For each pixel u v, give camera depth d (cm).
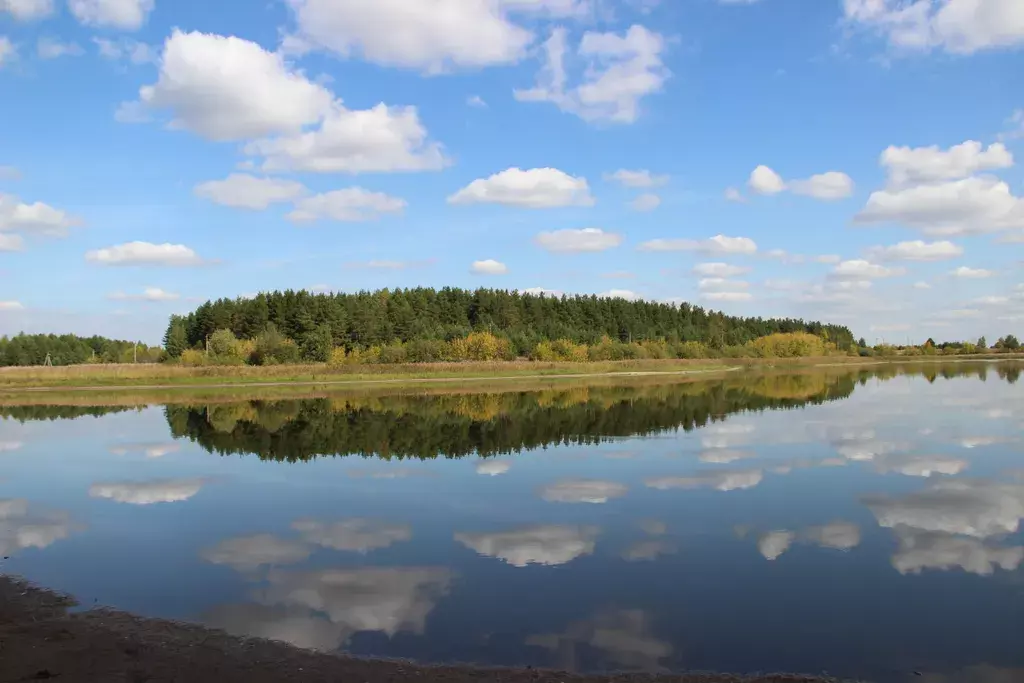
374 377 6794
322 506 1514
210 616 908
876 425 2736
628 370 8588
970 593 970
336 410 3662
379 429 2812
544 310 13662
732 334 14150
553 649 802
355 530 1318
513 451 2198
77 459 2189
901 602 939
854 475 1766
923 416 3042
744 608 921
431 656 786
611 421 2984
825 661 772
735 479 1730
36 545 1245
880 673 744
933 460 1966
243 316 11038
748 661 771
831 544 1194
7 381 5972
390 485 1717
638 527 1309
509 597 965
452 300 13462
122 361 11744
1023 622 873
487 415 3309
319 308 10688
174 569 1104
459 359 8669
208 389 5591
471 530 1305
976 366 9838
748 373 8069
